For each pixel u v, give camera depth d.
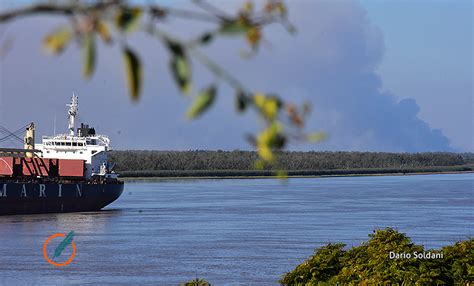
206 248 198.25
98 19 9.49
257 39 10.12
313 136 10.34
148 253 187.75
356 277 91.56
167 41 9.84
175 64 9.78
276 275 149.75
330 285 93.06
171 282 142.38
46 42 9.27
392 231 101.00
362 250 98.00
